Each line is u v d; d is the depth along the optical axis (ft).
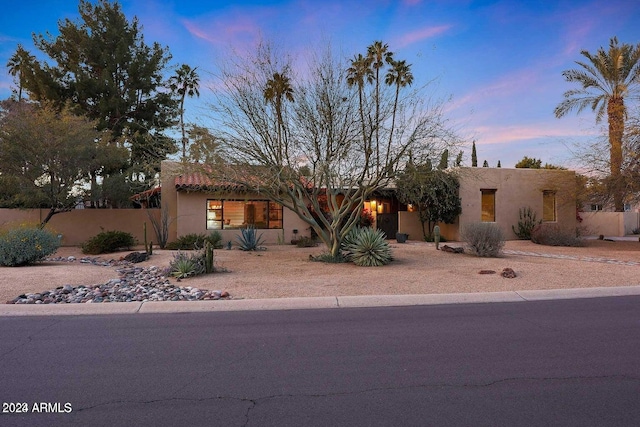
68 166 66.44
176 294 31.58
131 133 90.79
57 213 74.23
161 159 50.93
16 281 35.22
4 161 64.59
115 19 99.91
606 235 101.14
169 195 74.54
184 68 114.73
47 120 66.74
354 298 29.86
